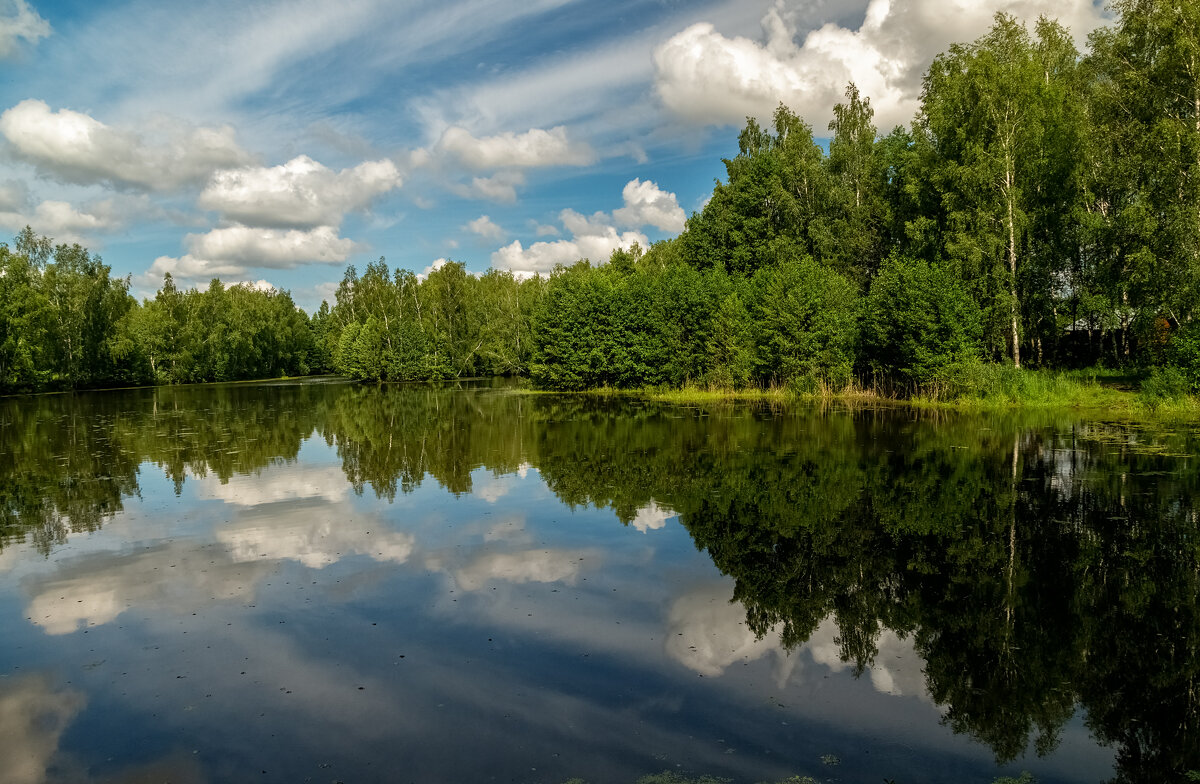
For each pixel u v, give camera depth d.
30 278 65.75
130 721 6.40
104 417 36.19
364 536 12.30
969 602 8.96
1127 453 18.23
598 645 7.85
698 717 6.36
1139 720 6.30
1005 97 32.69
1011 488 14.70
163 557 11.34
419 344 72.00
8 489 17.16
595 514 13.48
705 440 22.30
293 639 8.12
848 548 11.14
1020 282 33.78
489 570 10.40
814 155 48.59
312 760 5.73
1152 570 9.93
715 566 10.45
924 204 38.22
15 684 7.14
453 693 6.82
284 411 37.97
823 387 36.59
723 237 51.03
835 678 7.08
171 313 83.25
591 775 5.45
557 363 49.72
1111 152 31.66
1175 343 26.88
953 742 5.95
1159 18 28.06
